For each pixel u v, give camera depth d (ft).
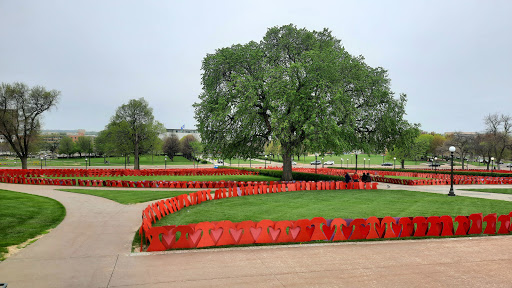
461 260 30.78
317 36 118.62
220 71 112.98
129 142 215.72
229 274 26.63
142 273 26.78
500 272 27.66
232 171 174.91
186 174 165.78
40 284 24.26
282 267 28.40
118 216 53.06
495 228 42.04
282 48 112.78
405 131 116.47
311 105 96.78
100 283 24.58
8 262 29.35
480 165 318.65
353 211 58.29
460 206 64.75
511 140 214.48
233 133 114.62
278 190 92.58
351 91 108.88
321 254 32.24
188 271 27.27
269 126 113.39
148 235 32.94
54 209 59.47
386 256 31.78
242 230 35.60
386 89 114.32
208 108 110.52
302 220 36.78
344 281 25.30
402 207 63.16
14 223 45.96
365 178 116.06
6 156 455.22
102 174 155.12
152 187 103.86
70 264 28.96
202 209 60.44
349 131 99.55
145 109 214.69
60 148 431.43
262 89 103.81
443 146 267.39
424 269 28.22
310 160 402.93
